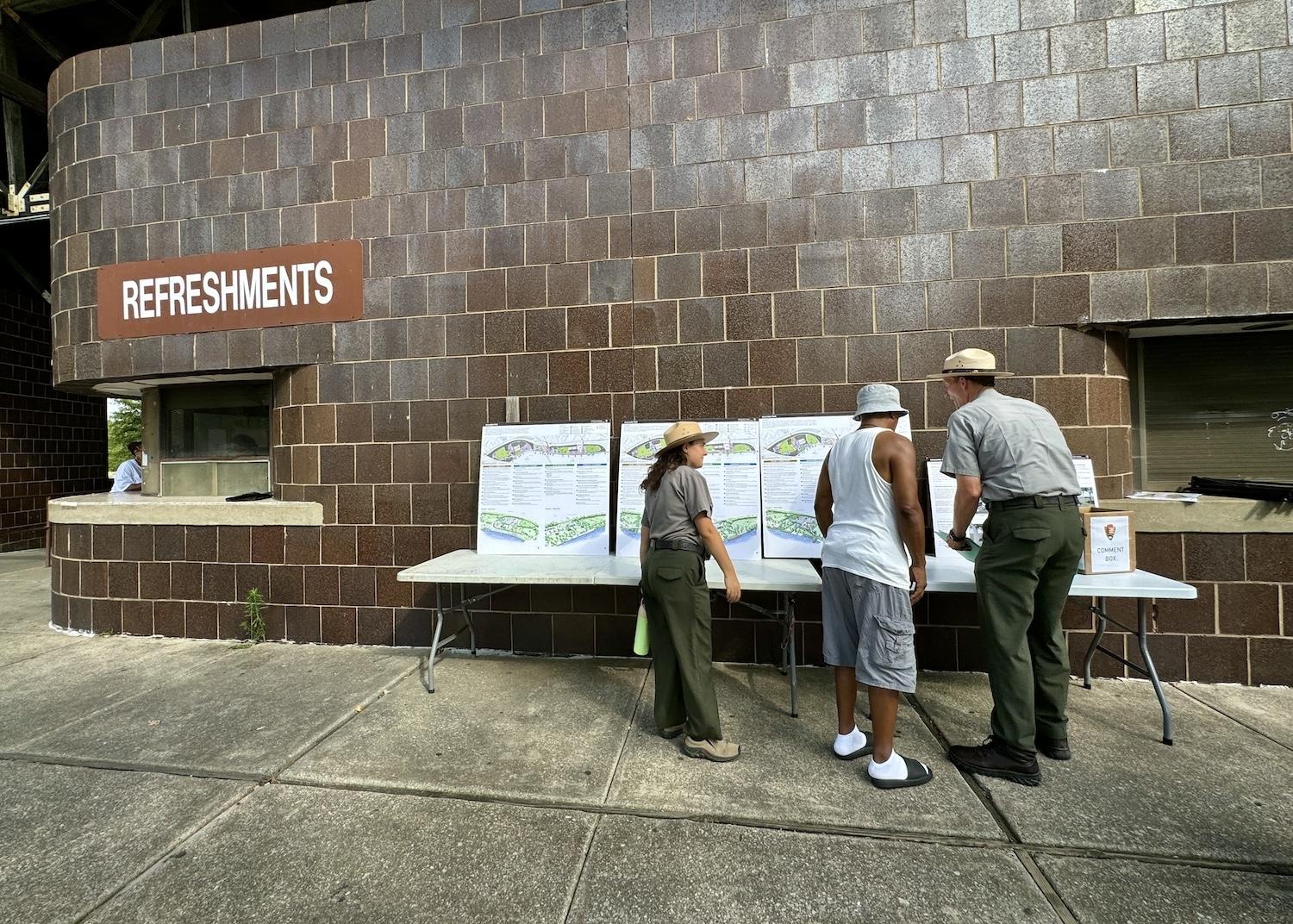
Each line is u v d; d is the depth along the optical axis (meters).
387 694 3.30
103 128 4.64
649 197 3.94
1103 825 2.11
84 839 2.09
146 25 6.32
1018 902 1.77
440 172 4.18
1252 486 3.35
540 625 3.97
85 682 3.50
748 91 3.84
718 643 3.79
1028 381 3.53
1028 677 2.39
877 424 2.52
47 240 7.69
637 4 3.97
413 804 2.27
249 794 2.35
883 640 2.29
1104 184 3.47
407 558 4.14
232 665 3.79
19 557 8.02
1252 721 2.87
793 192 3.79
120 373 4.61
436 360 4.16
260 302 4.38
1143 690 3.27
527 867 1.94
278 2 6.88
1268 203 3.30
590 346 3.99
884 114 3.70
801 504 3.62
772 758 2.59
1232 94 3.35
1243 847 1.98
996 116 3.58
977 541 3.37
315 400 4.29
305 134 4.34
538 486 3.91
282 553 4.28
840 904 1.77
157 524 4.43
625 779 2.43
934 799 2.28
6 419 8.39
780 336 3.79
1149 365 3.77
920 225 3.65
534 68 4.08
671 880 1.87
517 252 4.08
